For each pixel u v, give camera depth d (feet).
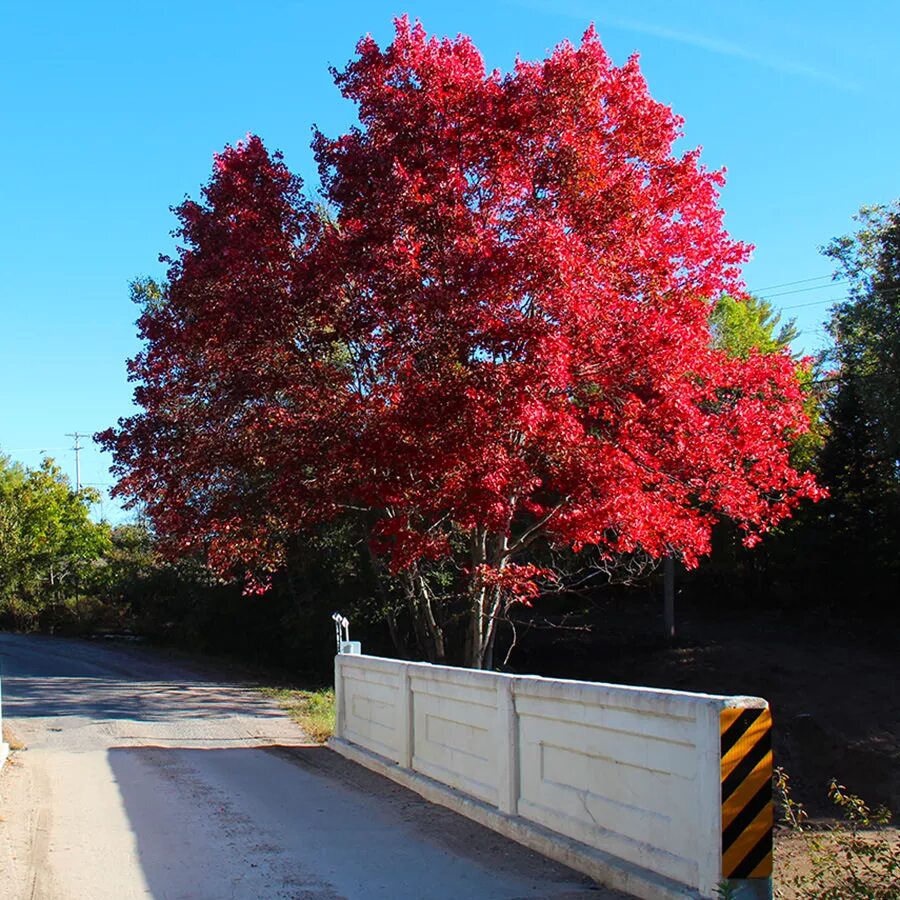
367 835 24.85
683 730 18.19
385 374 41.81
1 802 28.66
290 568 81.92
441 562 59.88
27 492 134.51
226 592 90.63
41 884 20.34
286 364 44.57
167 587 97.35
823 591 97.66
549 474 40.70
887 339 87.35
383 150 43.73
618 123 43.55
